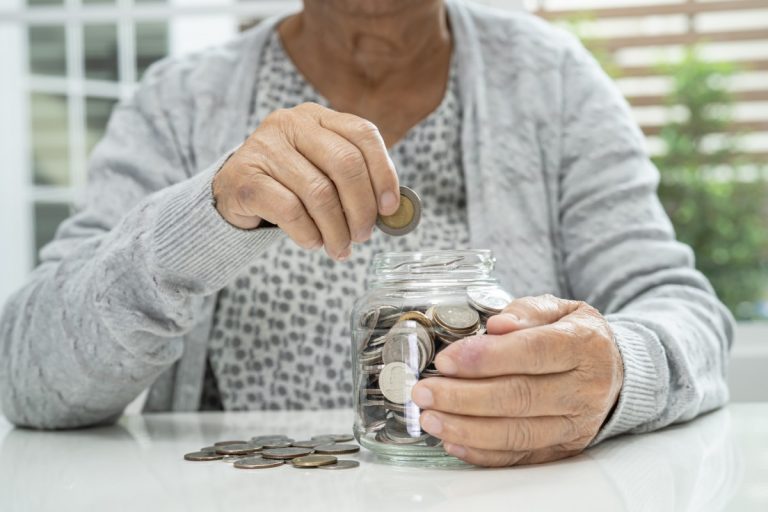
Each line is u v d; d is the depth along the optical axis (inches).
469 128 53.3
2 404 43.1
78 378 39.9
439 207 53.6
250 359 50.4
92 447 35.7
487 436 26.7
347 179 29.3
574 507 22.2
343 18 51.6
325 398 49.6
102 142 55.2
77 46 89.3
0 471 30.5
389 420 28.1
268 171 30.6
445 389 26.6
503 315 27.7
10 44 89.3
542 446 27.7
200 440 36.5
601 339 28.4
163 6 84.7
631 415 31.8
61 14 86.1
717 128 96.0
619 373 29.9
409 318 27.9
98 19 86.1
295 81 55.5
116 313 37.3
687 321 39.9
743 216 93.2
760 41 98.5
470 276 28.9
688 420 37.2
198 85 55.9
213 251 34.4
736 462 28.5
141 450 34.3
